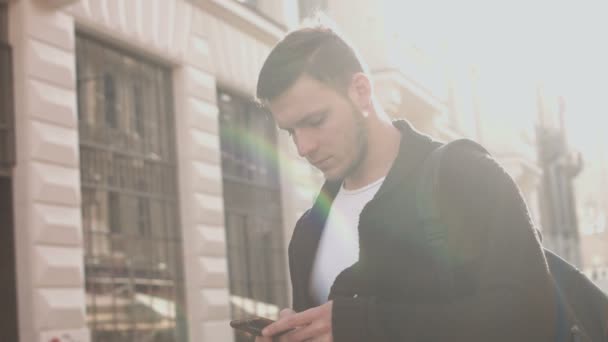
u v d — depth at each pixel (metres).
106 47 10.52
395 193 1.94
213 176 12.00
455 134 22.94
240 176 13.21
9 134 8.88
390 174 1.95
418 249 1.89
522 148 28.92
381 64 16.55
